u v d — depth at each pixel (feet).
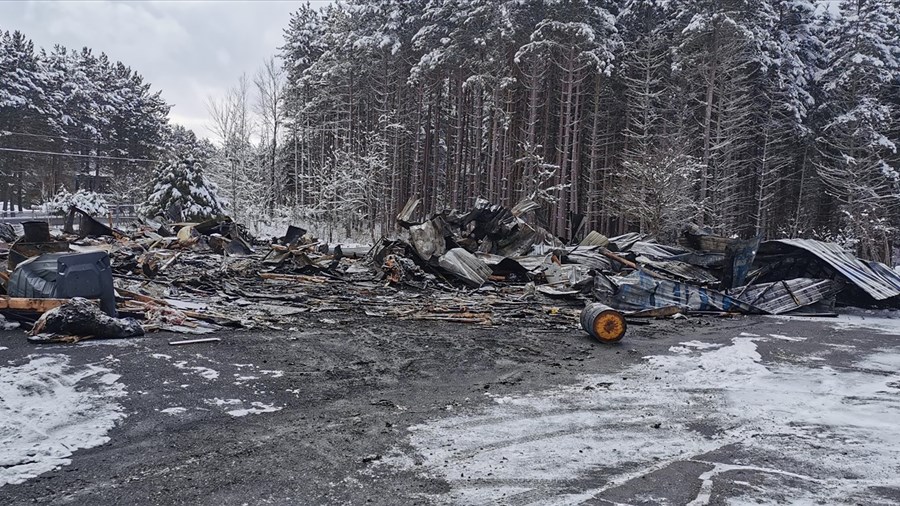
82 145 175.32
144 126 189.67
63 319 26.58
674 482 14.64
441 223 58.13
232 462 15.20
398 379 23.84
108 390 20.27
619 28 120.67
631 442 17.40
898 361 28.99
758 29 105.91
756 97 117.50
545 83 123.75
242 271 53.88
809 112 123.44
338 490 13.79
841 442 17.69
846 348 32.14
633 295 43.83
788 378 25.26
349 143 147.74
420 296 47.47
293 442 16.69
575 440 17.46
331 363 25.79
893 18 130.72
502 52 110.32
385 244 59.67
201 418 18.29
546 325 37.14
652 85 116.78
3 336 26.94
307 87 166.30
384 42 125.08
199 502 13.01
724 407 21.03
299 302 41.88
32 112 150.82
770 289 46.65
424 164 139.44
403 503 13.23
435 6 121.70
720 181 107.55
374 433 17.60
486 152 128.77
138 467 14.73
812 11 128.26
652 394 22.47
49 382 20.70
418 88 133.80
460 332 34.19
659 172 91.25
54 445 15.76
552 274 53.78
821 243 52.19
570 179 122.01
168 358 24.75
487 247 62.03
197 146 236.63
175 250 67.26
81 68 184.14
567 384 23.76
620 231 116.57
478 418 19.24
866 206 108.27
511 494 13.79
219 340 28.71
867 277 47.65
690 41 107.04
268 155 164.35
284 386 22.02
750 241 48.98
